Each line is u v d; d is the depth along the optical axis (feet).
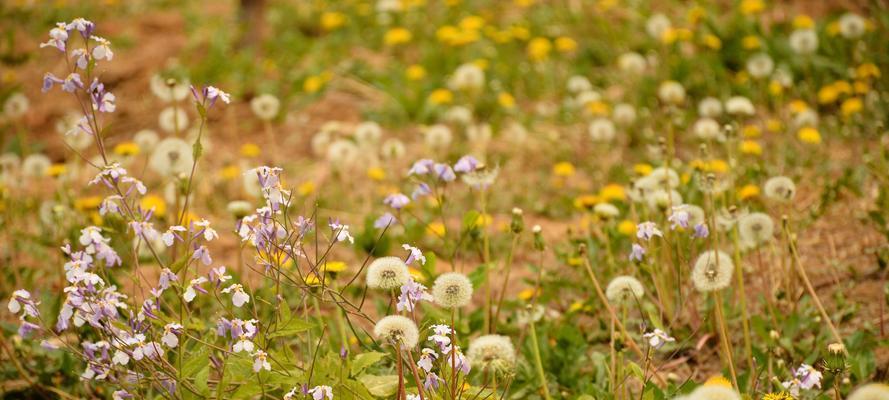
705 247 13.53
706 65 24.99
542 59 27.53
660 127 22.24
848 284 13.48
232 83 27.02
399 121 24.72
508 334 12.26
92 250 8.50
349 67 27.84
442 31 28.45
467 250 16.70
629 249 14.33
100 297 8.61
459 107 23.91
